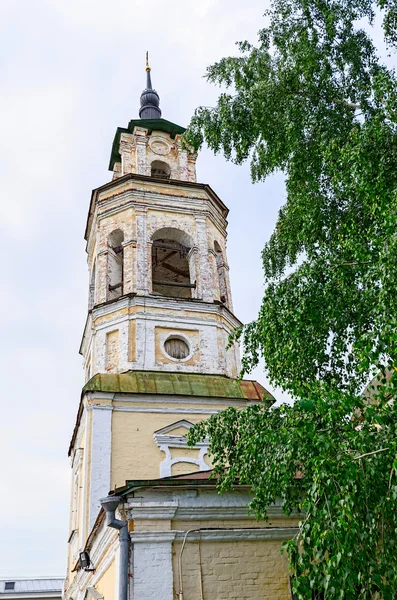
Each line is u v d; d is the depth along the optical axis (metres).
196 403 16.30
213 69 12.62
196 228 19.64
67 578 19.30
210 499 9.88
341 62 11.47
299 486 7.41
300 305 8.12
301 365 8.55
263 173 12.61
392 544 5.63
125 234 18.97
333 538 5.48
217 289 18.89
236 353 18.53
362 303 8.06
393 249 6.26
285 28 11.95
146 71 25.80
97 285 18.62
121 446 15.22
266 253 12.14
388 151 8.73
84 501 14.59
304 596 5.58
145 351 16.84
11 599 39.72
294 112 11.20
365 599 5.60
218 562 9.59
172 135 22.03
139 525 9.38
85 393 15.62
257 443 7.40
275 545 10.03
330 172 9.78
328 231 10.16
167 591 9.00
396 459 5.11
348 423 6.11
